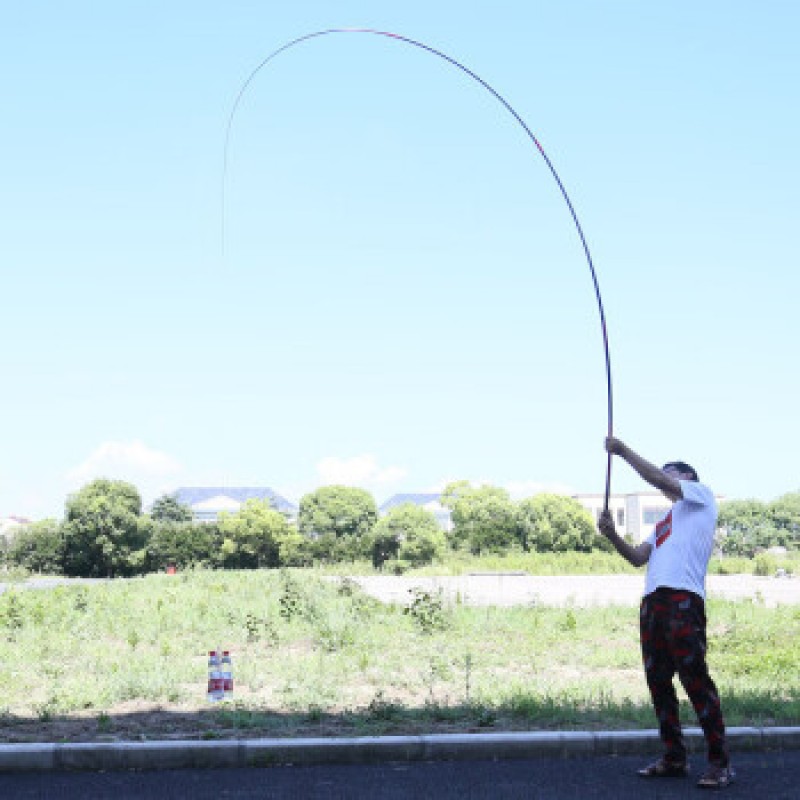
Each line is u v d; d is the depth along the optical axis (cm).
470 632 1415
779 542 7506
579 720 776
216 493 12612
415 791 585
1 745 651
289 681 993
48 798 567
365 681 1017
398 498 13550
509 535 4603
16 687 969
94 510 4153
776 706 827
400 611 1684
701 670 596
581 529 4631
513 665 1152
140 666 1089
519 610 1694
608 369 636
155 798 567
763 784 603
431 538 3944
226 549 4422
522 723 769
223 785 600
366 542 4278
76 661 1159
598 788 593
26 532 4278
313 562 4400
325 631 1355
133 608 1678
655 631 606
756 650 1248
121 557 4206
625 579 3030
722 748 593
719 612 1708
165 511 8294
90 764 644
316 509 6431
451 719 782
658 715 620
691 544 605
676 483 614
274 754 662
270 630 1362
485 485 5034
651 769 623
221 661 908
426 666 1115
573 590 2427
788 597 2239
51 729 758
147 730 752
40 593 2023
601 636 1405
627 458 627
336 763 666
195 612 1605
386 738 680
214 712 838
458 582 2786
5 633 1390
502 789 590
